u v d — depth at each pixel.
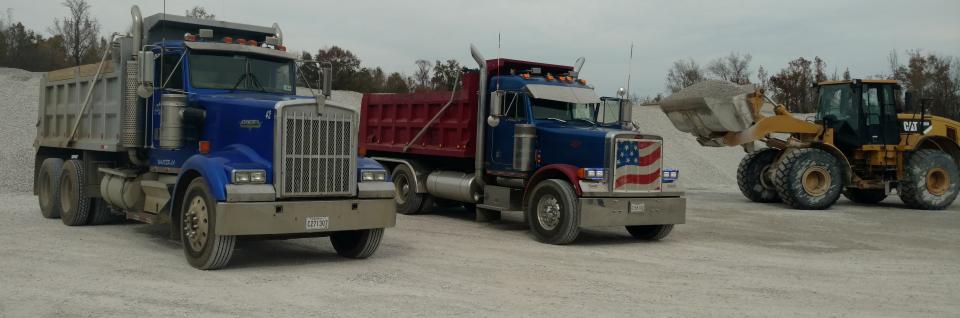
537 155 11.73
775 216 15.41
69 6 44.44
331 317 6.07
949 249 11.06
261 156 8.10
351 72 41.72
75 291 6.84
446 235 11.47
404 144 15.05
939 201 17.80
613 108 12.77
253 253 9.34
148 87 9.01
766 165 18.39
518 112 12.15
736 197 20.20
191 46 9.31
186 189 8.53
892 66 48.59
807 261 9.66
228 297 6.73
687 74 50.91
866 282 8.26
